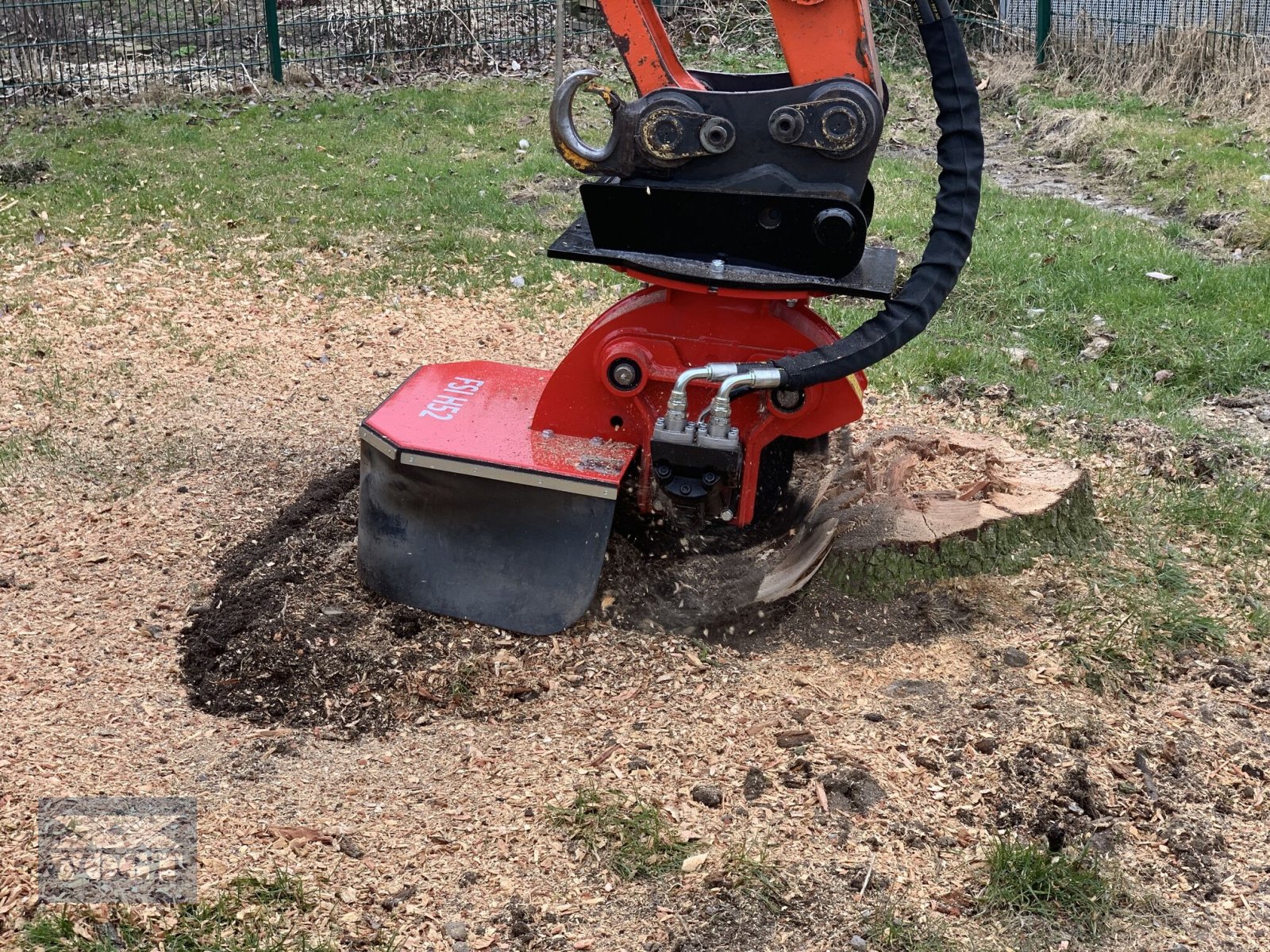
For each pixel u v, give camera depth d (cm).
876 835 167
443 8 694
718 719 189
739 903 155
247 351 327
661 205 182
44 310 343
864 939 150
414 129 565
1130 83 615
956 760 180
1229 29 591
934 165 531
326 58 679
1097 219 450
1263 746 188
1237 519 251
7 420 283
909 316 182
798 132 173
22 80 626
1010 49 683
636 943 149
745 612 211
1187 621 214
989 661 202
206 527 243
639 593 213
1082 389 316
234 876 155
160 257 389
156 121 568
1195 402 314
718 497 212
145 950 143
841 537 218
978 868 162
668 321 196
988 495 233
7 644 202
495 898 155
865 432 284
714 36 722
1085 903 157
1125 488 263
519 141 547
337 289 370
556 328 349
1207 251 428
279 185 473
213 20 722
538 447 204
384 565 213
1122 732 189
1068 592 219
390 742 185
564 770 177
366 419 209
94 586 222
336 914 150
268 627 207
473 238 416
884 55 704
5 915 147
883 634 210
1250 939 153
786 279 182
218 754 179
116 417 288
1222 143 522
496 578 206
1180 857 166
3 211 425
